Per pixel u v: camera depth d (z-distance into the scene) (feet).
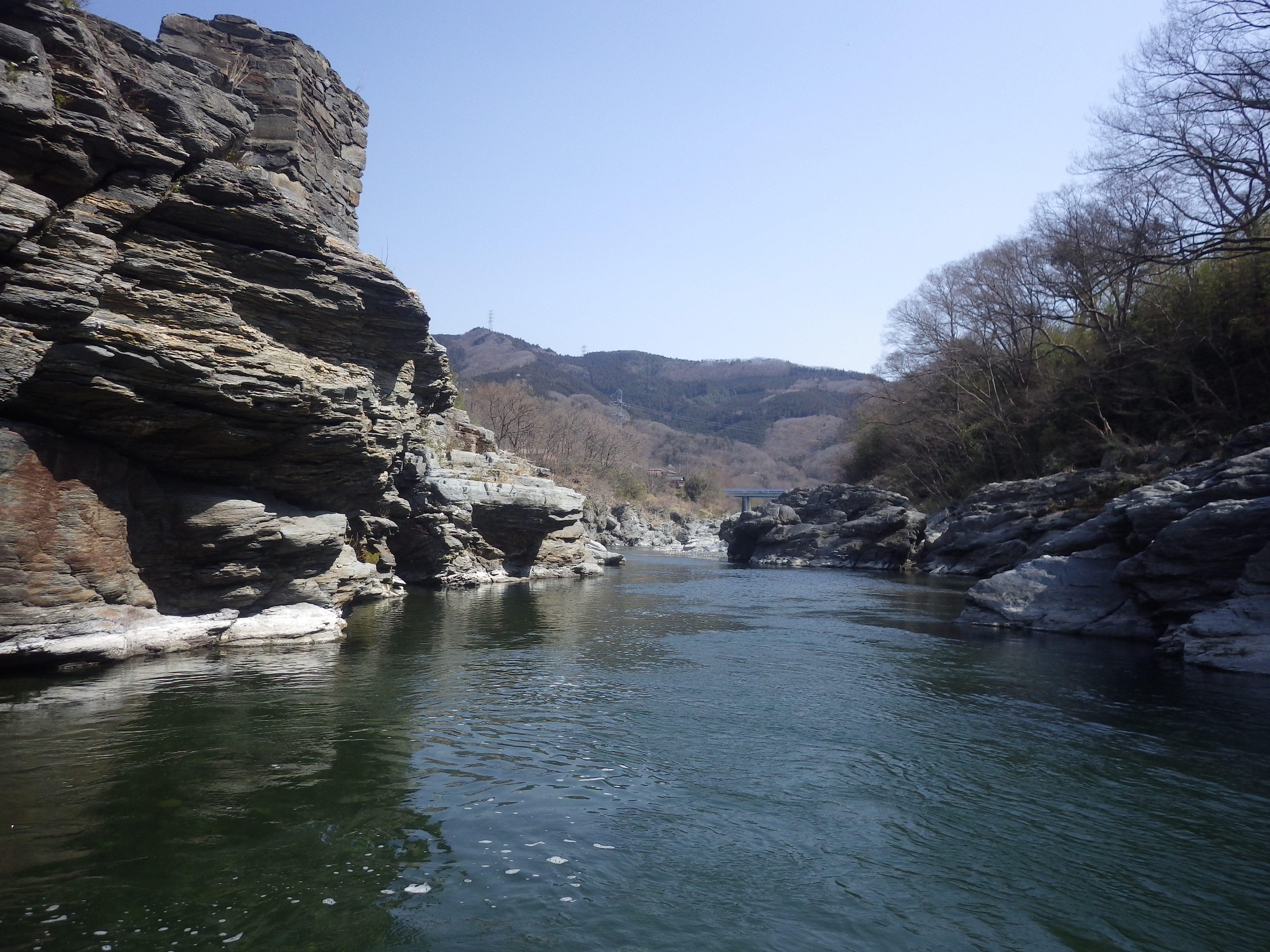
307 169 82.99
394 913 22.93
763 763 37.93
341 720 41.75
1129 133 128.67
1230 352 135.44
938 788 35.01
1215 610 66.18
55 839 26.30
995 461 197.67
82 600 48.21
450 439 144.77
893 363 238.07
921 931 23.18
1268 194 120.47
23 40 41.39
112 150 46.09
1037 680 57.47
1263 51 109.09
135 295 48.91
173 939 20.89
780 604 107.24
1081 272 160.56
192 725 39.19
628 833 29.40
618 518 348.18
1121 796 34.35
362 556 91.56
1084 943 22.79
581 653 65.21
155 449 53.16
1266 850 29.27
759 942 22.24
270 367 54.24
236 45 79.46
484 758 37.14
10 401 44.27
